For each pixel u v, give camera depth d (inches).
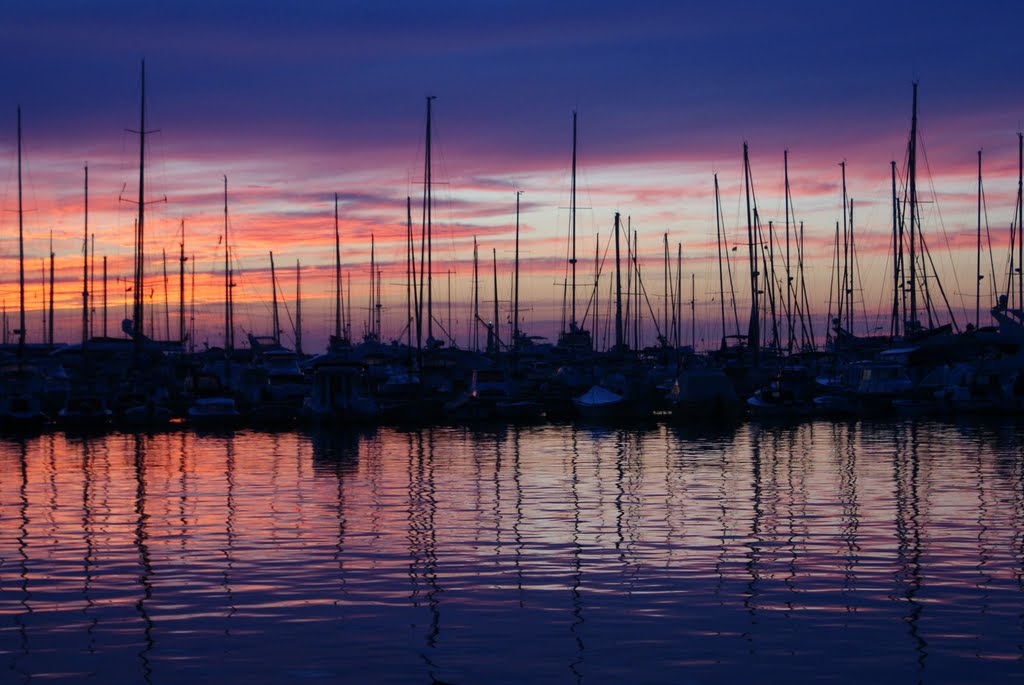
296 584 851.4
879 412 2952.8
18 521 1162.6
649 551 978.1
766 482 1492.4
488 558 949.2
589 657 663.1
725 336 3993.6
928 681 618.5
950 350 3056.1
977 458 1801.2
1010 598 796.6
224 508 1256.8
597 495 1363.2
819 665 645.9
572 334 3986.2
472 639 701.3
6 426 2630.4
